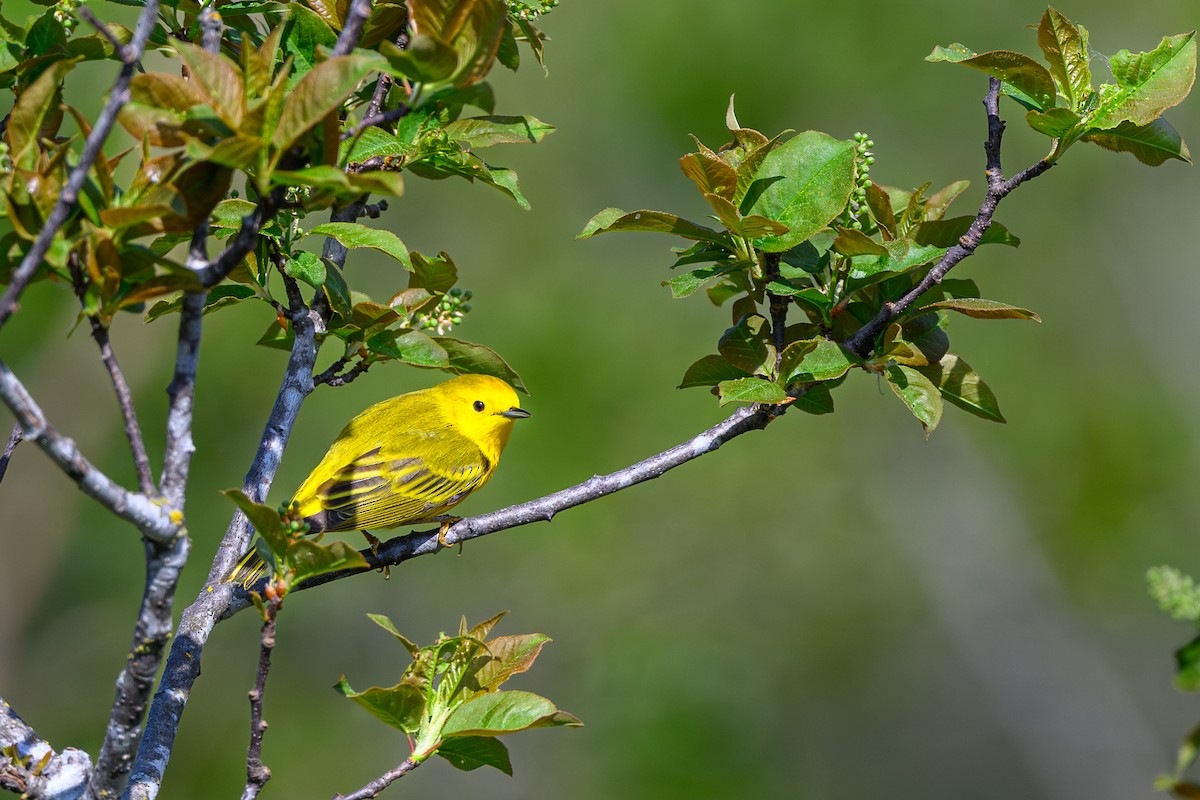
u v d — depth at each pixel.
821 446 17.61
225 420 15.30
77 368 15.42
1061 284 18.33
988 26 16.92
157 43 5.95
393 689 4.92
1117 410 17.97
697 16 16.23
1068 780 18.28
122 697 4.35
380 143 5.59
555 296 15.35
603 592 16.53
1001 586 18.30
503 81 16.44
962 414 18.23
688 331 15.16
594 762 16.08
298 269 5.93
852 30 16.30
